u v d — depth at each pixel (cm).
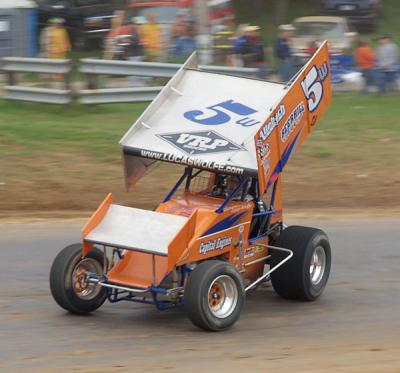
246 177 1912
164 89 2039
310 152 3566
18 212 2909
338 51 5266
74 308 1856
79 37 5950
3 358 1598
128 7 5500
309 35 5506
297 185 3262
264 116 1970
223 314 1783
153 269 1752
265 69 4819
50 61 3991
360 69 4822
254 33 4828
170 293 1748
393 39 6875
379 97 4747
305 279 1991
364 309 2005
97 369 1539
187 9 5375
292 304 2022
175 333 1775
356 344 1739
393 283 2223
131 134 1942
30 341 1705
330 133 3816
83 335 1748
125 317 1886
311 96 2042
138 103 4288
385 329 1856
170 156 1873
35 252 2420
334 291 2142
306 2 7400
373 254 2495
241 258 1912
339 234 2711
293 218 2906
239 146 1875
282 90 2053
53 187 3105
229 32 5472
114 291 1908
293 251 1986
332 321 1900
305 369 1563
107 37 5562
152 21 5153
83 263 1873
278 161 1933
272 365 1581
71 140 3516
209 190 1978
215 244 1833
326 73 2108
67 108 4006
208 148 1881
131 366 1559
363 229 2781
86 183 3153
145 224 1789
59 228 2705
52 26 5231
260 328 1828
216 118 1970
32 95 4028
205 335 1762
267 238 2009
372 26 6950
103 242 1775
